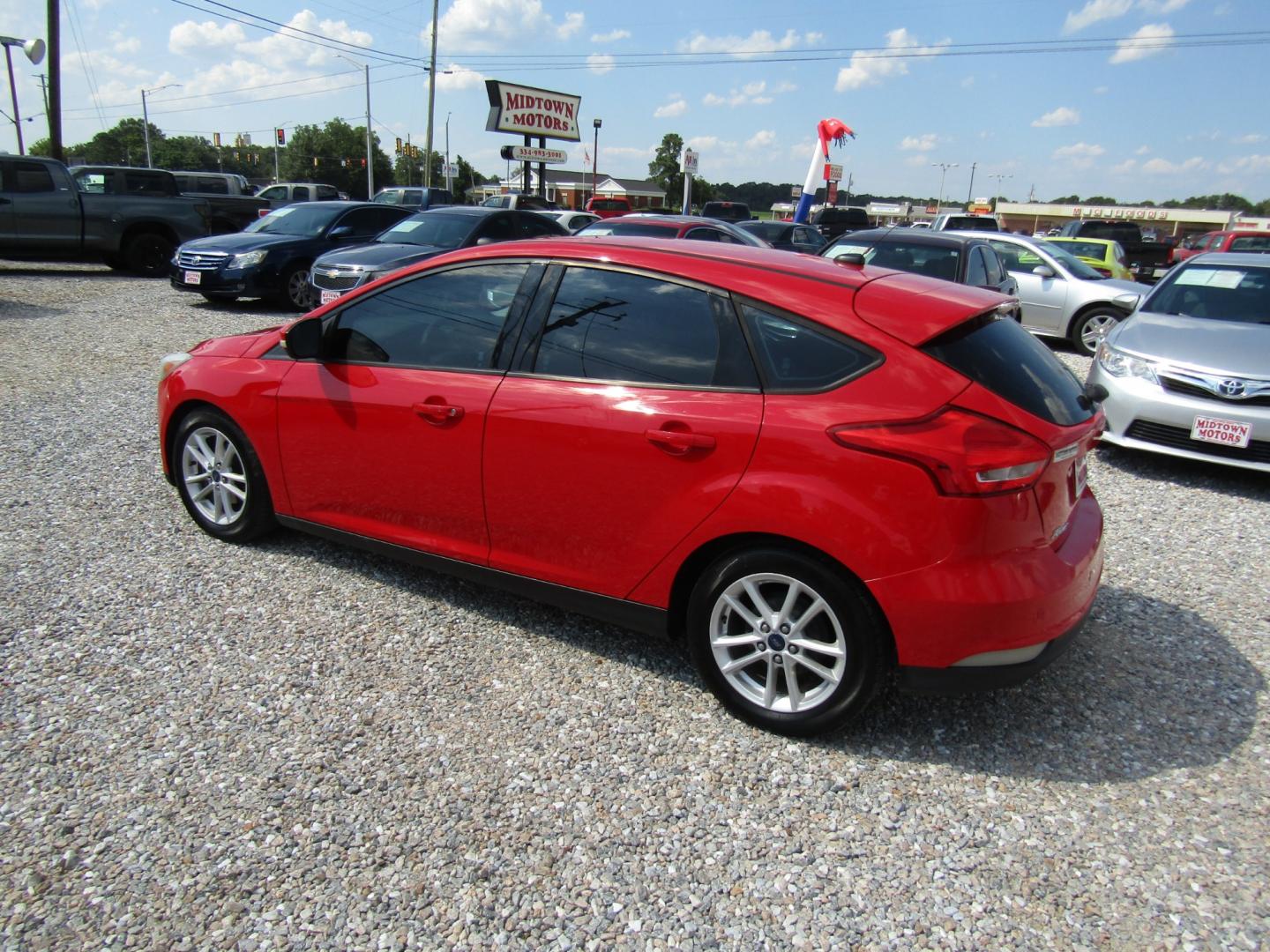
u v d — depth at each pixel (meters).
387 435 3.67
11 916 2.20
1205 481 6.28
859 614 2.79
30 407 6.81
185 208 16.58
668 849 2.52
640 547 3.13
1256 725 3.22
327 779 2.74
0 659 3.30
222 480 4.35
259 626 3.64
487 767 2.83
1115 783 2.87
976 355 2.86
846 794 2.78
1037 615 2.73
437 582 4.11
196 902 2.27
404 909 2.27
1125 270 15.15
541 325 3.38
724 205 30.02
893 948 2.21
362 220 13.72
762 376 2.94
